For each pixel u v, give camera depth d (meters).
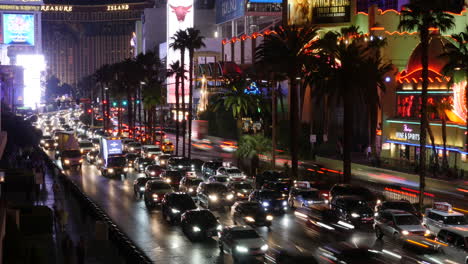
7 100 152.38
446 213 29.02
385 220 28.31
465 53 48.00
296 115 49.38
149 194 38.59
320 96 47.88
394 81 65.69
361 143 73.56
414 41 68.94
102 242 27.73
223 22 154.38
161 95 102.25
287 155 74.62
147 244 27.89
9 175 45.09
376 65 56.41
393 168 56.16
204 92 124.88
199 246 27.52
